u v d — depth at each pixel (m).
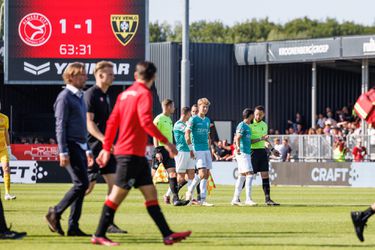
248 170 23.05
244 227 16.44
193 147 22.83
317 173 37.94
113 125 12.52
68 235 14.54
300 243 13.67
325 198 27.22
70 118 14.15
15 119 53.22
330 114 49.22
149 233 15.08
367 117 14.38
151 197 12.53
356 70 54.34
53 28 47.97
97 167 15.16
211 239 14.23
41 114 52.31
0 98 53.56
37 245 13.16
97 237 13.04
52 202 24.23
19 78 48.09
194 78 52.78
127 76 48.09
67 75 14.17
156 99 52.03
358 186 37.19
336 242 13.88
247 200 23.12
